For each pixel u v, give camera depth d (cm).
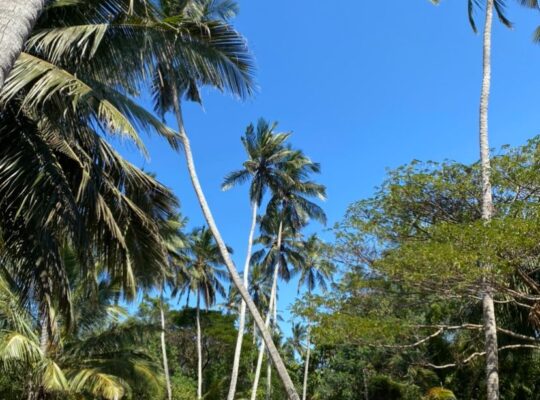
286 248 3441
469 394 1859
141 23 790
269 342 1168
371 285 1002
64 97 707
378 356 2856
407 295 1013
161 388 1895
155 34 843
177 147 885
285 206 3162
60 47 669
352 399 3131
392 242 1031
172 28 834
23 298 858
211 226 1257
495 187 987
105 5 777
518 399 1697
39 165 781
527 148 934
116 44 791
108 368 1745
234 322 4394
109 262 884
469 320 1424
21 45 466
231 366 4212
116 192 870
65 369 1670
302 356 4297
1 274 864
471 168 1014
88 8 779
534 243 782
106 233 872
